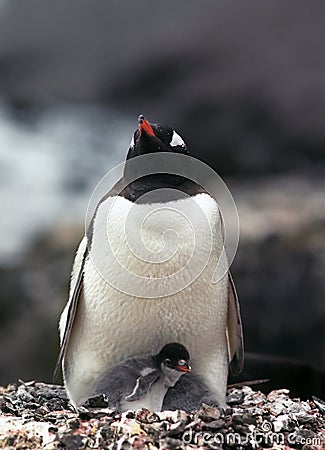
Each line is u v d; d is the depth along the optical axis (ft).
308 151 69.26
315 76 71.36
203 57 75.25
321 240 49.39
